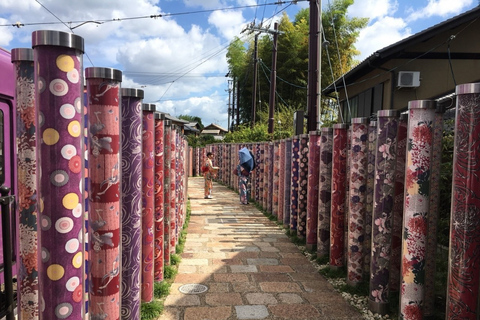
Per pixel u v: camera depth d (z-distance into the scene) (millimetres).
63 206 1865
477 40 9836
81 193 1939
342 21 18828
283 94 23938
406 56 10055
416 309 3205
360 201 4367
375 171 3787
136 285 3113
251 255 5848
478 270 2668
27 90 2465
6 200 2375
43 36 1781
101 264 2396
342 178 4922
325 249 5492
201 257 5703
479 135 2602
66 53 1838
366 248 4508
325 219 5473
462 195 2684
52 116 1824
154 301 3807
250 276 4871
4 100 3594
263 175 10453
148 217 3648
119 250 2479
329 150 5422
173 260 5305
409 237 3203
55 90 1820
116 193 2428
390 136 3643
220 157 19641
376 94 11078
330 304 4020
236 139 20047
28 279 2564
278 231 7602
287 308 3902
